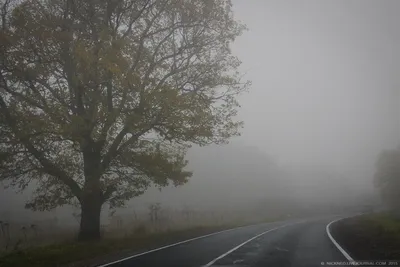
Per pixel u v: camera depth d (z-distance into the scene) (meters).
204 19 19.20
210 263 12.30
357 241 17.91
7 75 16.27
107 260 13.35
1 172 16.91
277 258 13.29
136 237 19.53
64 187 18.25
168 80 19.14
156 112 17.58
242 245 17.58
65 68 16.95
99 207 18.12
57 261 12.98
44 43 15.91
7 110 16.42
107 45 16.25
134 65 17.28
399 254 13.31
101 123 16.64
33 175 17.78
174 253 14.88
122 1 17.31
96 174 17.02
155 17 18.81
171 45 19.67
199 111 18.25
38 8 16.89
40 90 16.95
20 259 12.81
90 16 17.20
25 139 15.96
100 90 17.39
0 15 16.58
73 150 17.95
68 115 16.12
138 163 18.36
